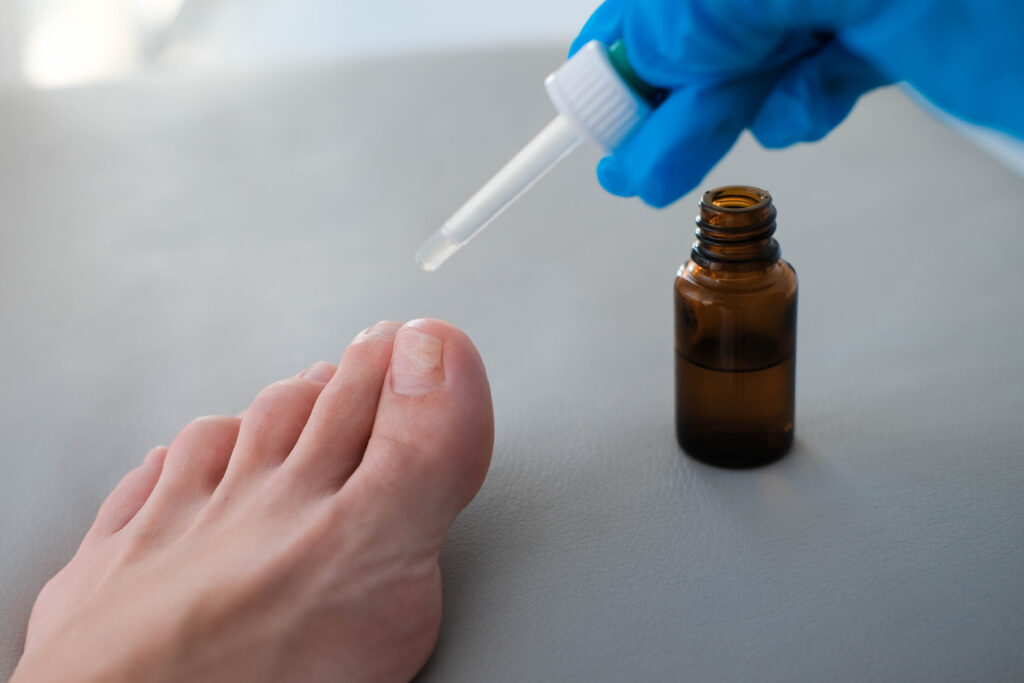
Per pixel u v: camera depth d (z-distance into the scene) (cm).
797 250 47
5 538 37
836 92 33
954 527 35
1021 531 34
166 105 64
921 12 29
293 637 32
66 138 60
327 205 52
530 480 37
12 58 109
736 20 30
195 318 45
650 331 43
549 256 47
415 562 34
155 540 36
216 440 38
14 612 35
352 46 117
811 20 30
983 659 31
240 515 35
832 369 40
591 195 52
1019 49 28
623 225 49
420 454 35
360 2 116
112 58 116
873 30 29
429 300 45
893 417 38
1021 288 43
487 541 36
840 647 32
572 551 35
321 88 65
